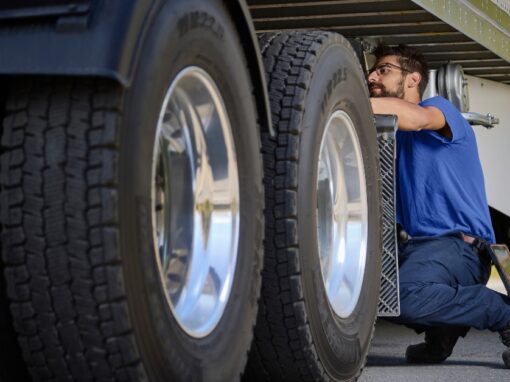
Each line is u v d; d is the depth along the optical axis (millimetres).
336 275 3416
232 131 2619
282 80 3043
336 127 3355
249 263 2697
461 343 5016
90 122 2125
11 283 2160
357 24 4426
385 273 3859
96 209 2104
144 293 2195
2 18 2145
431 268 4352
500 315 4266
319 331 3072
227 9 2584
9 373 2322
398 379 3764
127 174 2143
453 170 4512
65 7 2123
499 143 6297
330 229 3432
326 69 3156
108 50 2080
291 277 2951
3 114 2283
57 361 2217
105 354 2182
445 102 4527
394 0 4043
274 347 3031
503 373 3992
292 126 2977
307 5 4051
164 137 2521
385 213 3854
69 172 2115
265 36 3211
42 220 2123
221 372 2533
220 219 2619
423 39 4871
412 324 4367
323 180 3418
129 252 2146
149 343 2219
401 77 4727
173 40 2299
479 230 4539
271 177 2957
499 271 4383
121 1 2141
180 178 2566
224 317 2576
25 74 2133
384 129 3838
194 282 2555
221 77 2555
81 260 2117
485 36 5141
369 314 3492
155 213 2391
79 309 2146
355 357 3354
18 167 2135
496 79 6180
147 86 2201
